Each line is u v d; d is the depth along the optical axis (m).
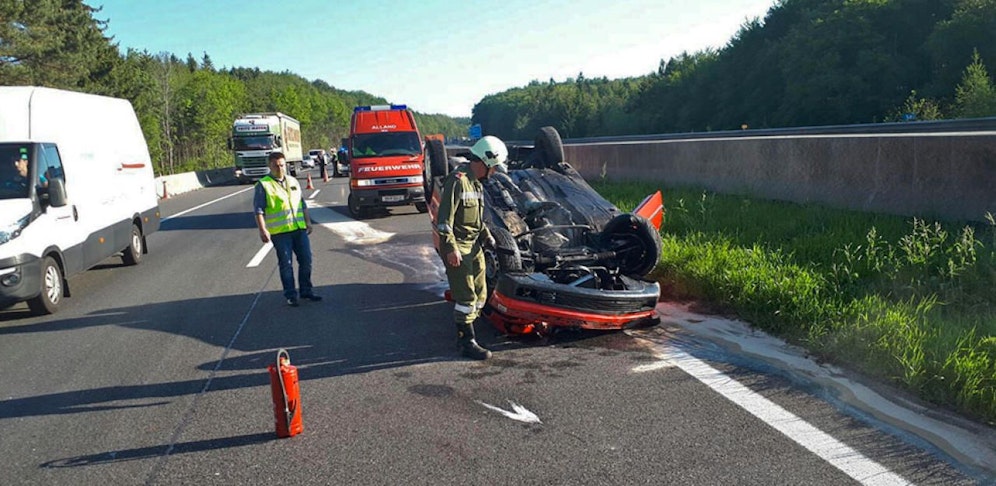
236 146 37.50
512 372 5.45
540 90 159.00
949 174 7.83
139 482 3.90
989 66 41.44
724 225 9.41
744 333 6.13
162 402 5.10
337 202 21.73
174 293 8.91
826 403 4.61
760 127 64.12
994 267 6.08
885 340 5.07
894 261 6.62
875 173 8.89
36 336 7.14
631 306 6.05
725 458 3.90
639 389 4.98
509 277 5.91
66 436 4.56
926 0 48.75
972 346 4.89
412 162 16.69
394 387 5.21
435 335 6.51
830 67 51.25
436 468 3.91
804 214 9.12
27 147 8.27
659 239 6.48
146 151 12.45
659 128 84.25
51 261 8.20
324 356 6.02
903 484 3.58
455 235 5.75
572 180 7.82
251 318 7.43
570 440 4.21
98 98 10.55
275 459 4.11
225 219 18.06
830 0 59.91
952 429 4.17
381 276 9.44
